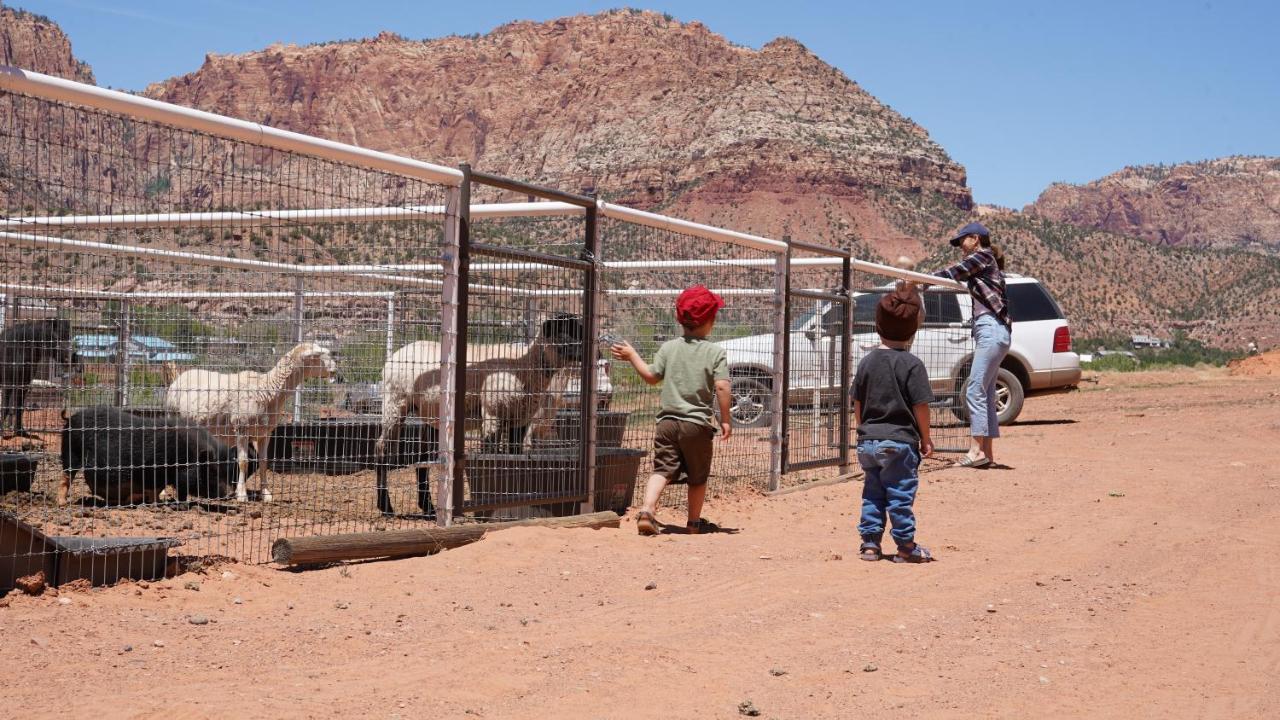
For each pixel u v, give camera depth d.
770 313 10.09
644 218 8.27
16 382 7.99
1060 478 10.78
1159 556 7.05
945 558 7.01
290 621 5.01
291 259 9.70
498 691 4.11
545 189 7.45
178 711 3.68
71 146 5.31
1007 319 11.45
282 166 6.22
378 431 8.98
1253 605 5.70
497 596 5.66
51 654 4.26
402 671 4.32
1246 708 4.04
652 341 9.30
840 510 9.00
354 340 8.88
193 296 9.25
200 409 8.67
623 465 8.54
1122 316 188.25
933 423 14.70
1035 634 5.11
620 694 4.12
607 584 6.03
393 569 6.17
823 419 11.20
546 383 8.20
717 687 4.23
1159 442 13.96
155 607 5.09
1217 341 179.12
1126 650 4.84
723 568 6.55
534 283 7.67
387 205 6.73
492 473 7.68
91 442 7.99
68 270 8.01
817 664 4.57
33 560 5.18
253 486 9.14
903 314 7.03
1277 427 15.29
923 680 4.36
